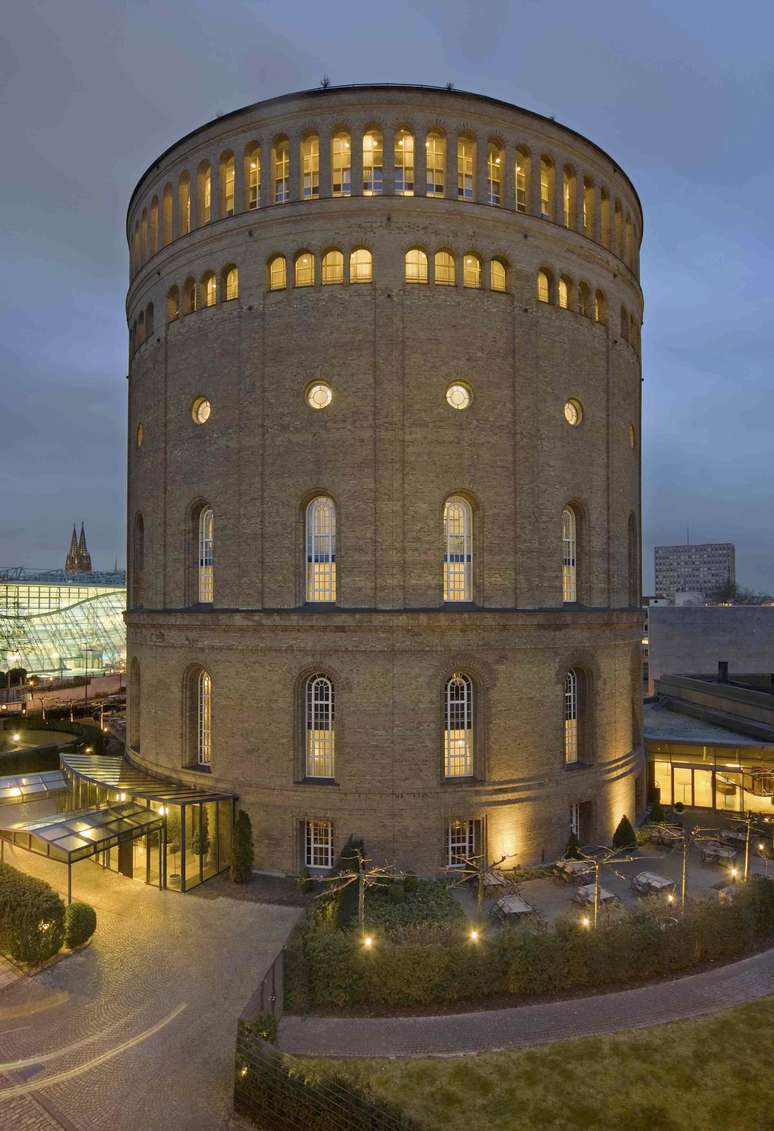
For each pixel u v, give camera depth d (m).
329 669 27.50
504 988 19.12
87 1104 14.87
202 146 30.75
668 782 38.66
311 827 27.97
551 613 28.86
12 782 33.53
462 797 27.48
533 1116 14.52
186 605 31.06
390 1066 16.14
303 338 28.28
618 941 19.83
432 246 28.17
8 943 20.69
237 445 29.34
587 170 31.88
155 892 25.81
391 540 27.48
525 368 29.11
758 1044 17.00
